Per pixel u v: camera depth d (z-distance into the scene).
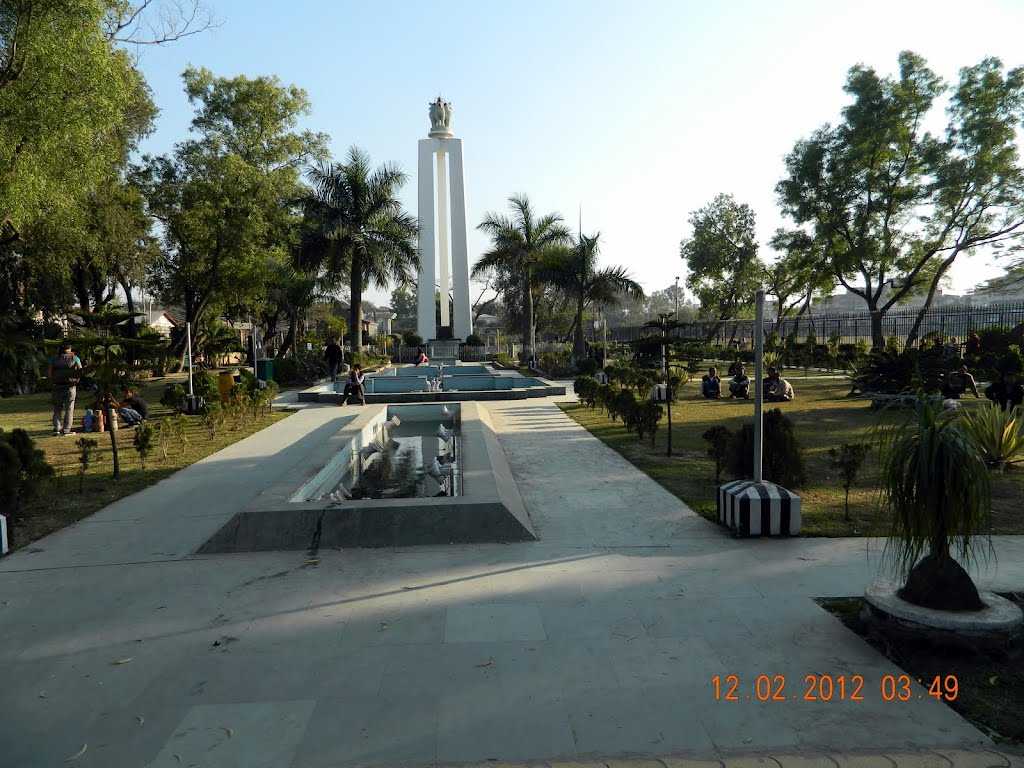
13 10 15.01
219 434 12.87
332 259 32.09
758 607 4.41
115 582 5.07
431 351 45.16
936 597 3.82
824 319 39.91
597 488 7.94
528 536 5.93
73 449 11.29
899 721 3.12
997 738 2.98
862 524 6.26
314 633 4.13
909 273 33.31
